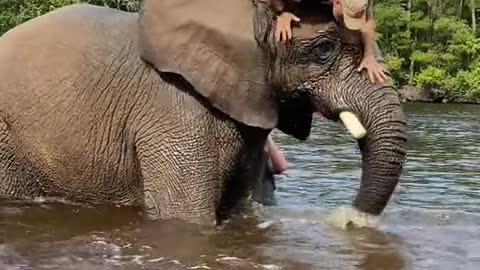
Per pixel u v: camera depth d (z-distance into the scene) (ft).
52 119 22.34
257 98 21.17
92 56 22.22
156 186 21.25
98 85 22.00
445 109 118.93
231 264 17.56
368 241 19.70
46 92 22.40
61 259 17.79
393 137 20.03
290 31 20.53
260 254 18.39
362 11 19.67
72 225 20.80
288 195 26.96
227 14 21.16
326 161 37.76
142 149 21.43
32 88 22.56
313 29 20.58
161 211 21.16
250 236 20.08
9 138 23.07
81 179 22.53
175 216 20.97
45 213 21.91
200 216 20.89
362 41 20.59
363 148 20.52
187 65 21.04
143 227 20.59
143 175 21.53
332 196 26.94
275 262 17.75
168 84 21.40
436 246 19.47
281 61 20.84
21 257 17.92
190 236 19.89
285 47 20.71
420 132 66.44
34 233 20.03
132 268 17.19
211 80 20.97
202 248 18.86
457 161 41.16
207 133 21.13
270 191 25.30
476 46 170.81
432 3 183.21
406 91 167.43
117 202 22.67
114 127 21.91
